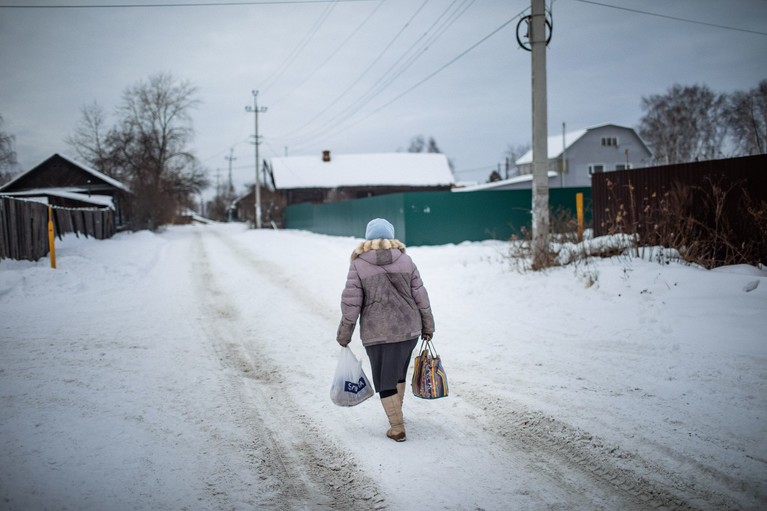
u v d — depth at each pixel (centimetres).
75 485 318
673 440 362
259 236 3142
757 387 441
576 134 4484
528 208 1912
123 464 348
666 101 4572
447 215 1841
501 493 308
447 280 1013
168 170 5172
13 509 287
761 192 827
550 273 883
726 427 375
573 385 482
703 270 755
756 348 522
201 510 294
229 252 2070
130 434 398
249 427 419
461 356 596
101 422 420
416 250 1634
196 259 1812
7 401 464
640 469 328
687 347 554
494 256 1265
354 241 2208
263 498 309
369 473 338
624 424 392
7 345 667
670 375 488
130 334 738
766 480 305
